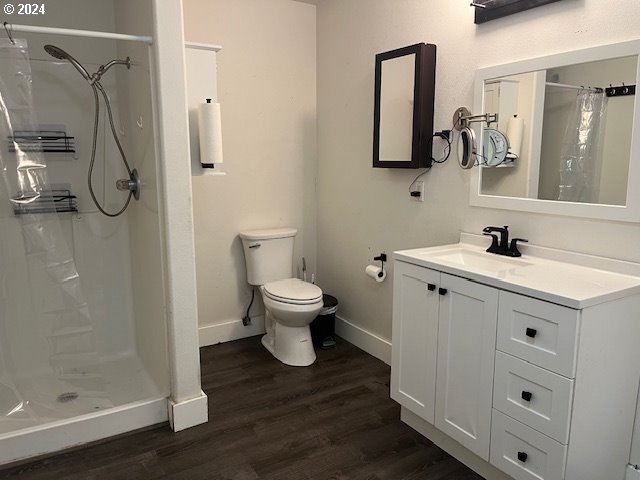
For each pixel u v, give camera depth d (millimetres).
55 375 2557
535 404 1637
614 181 1774
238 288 3375
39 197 2424
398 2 2674
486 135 2232
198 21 2967
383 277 2902
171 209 2115
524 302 1632
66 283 2527
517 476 1725
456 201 2439
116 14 2643
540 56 1978
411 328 2154
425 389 2105
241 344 3320
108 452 2068
